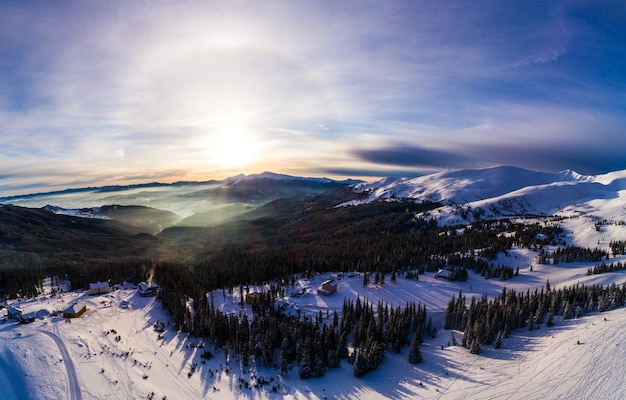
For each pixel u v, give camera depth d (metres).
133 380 73.94
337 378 81.62
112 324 104.56
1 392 64.88
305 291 139.25
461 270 154.62
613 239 198.88
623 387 58.16
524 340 88.94
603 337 74.62
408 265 171.25
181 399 71.06
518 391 65.62
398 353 93.44
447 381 75.44
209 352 91.56
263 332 96.94
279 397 73.62
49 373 71.44
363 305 117.12
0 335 86.31
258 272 158.00
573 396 60.28
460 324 108.12
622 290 100.38
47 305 116.56
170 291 136.12
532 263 175.12
